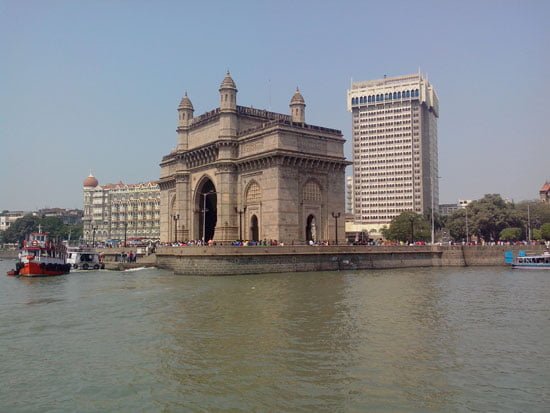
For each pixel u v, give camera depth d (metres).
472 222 132.12
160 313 35.22
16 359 23.67
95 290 50.41
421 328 29.52
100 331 29.62
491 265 88.31
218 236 84.44
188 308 36.88
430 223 150.75
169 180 110.31
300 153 78.81
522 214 136.00
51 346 26.08
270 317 32.91
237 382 19.92
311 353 23.92
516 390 18.94
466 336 27.50
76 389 19.50
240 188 84.69
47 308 38.72
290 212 77.88
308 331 28.64
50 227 188.25
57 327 31.03
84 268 85.81
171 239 112.00
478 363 22.33
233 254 62.91
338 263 71.94
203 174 92.38
